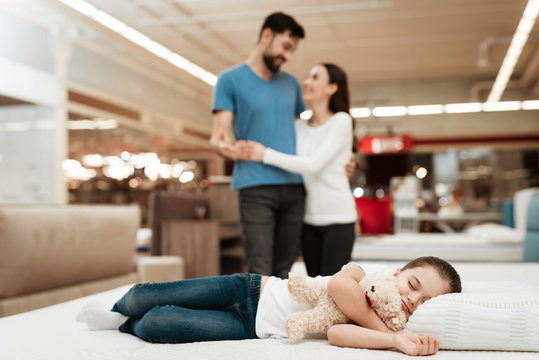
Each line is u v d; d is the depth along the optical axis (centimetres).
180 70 757
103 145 864
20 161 727
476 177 1335
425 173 1350
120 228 343
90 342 157
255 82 252
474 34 897
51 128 747
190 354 142
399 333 146
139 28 516
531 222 434
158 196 473
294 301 169
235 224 493
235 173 251
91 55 839
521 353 146
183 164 1137
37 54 719
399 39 922
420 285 161
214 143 254
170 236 461
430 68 1149
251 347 149
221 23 767
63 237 287
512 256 442
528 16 771
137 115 962
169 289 169
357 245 453
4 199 714
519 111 1263
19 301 261
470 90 1244
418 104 1267
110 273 339
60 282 290
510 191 1316
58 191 746
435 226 951
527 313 148
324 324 158
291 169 236
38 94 714
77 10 425
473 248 444
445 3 743
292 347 149
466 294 158
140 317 170
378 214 566
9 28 668
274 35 243
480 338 147
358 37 905
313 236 259
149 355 142
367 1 726
